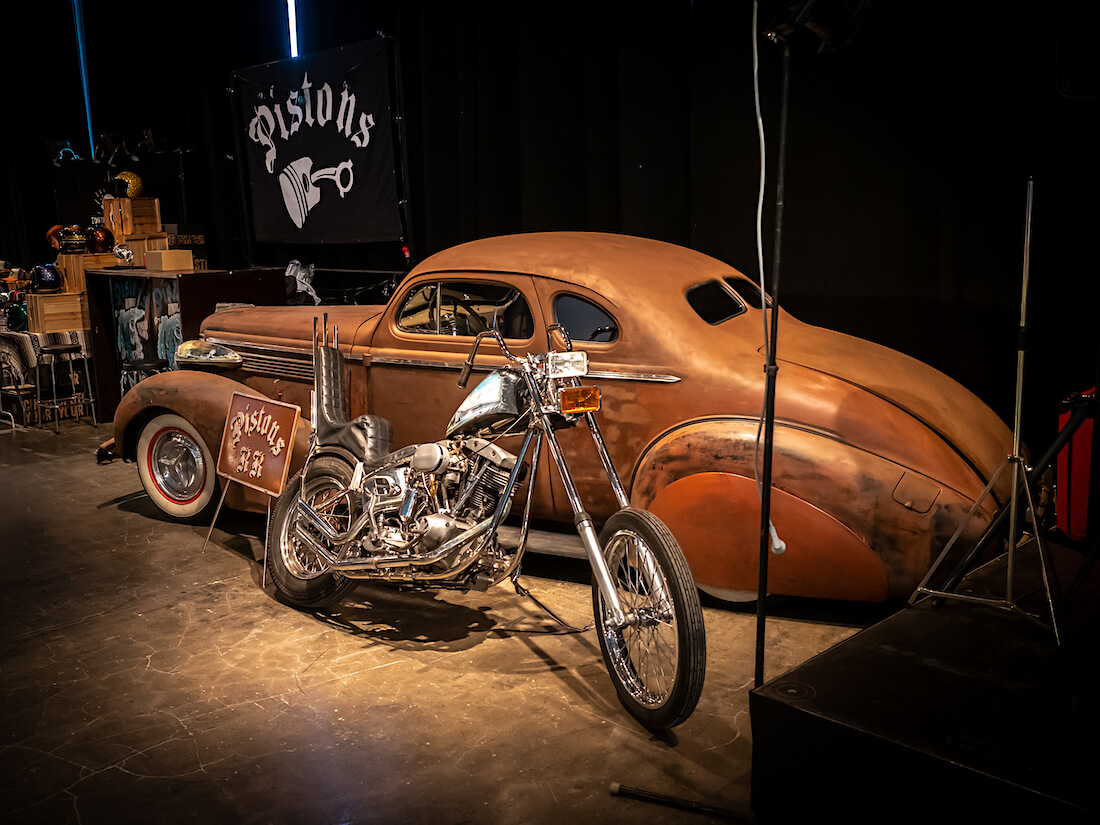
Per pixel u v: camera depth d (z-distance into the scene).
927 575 2.83
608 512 3.56
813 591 3.13
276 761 2.49
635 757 2.49
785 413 3.14
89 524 4.54
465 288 3.80
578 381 3.51
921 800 1.93
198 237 7.16
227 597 3.62
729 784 2.36
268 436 3.90
